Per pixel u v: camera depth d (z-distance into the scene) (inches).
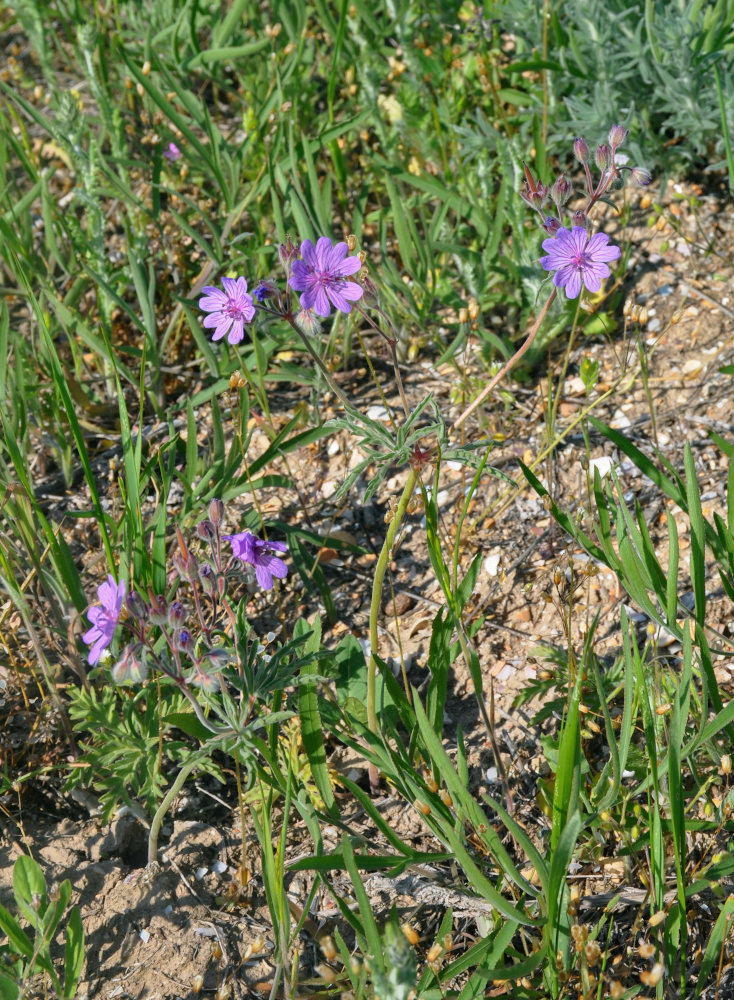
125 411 48.1
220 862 47.5
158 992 45.7
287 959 45.4
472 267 55.3
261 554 44.9
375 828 47.9
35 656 50.0
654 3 59.1
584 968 44.3
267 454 51.6
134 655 43.6
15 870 44.8
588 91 60.6
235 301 45.5
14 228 56.8
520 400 54.7
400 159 59.5
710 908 46.1
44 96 73.2
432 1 67.1
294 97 57.4
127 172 59.1
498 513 52.5
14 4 68.0
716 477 52.3
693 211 57.6
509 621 50.8
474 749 48.9
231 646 47.4
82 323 53.9
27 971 44.5
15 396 51.6
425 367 55.8
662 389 54.3
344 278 44.8
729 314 55.5
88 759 48.0
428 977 44.3
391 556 52.2
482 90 63.0
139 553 48.5
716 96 57.0
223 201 59.4
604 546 47.8
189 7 60.7
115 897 46.9
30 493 47.8
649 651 49.4
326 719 47.7
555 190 45.7
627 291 56.7
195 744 48.4
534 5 60.7
